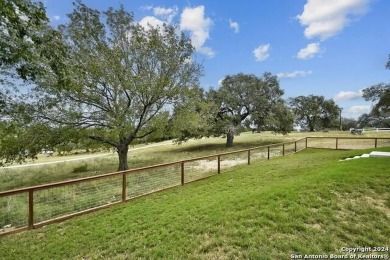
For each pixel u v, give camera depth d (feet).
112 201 26.40
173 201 24.26
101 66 44.37
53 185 20.48
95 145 50.55
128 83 45.11
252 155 63.10
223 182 31.71
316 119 212.02
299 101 210.79
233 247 13.52
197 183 33.12
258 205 18.28
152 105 51.11
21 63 17.57
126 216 20.65
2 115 36.09
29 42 16.76
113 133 44.88
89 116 47.19
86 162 66.64
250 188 25.68
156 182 34.81
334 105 207.00
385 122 194.59
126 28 48.03
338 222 15.52
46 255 15.15
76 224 20.21
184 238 14.99
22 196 28.91
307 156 49.88
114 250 14.74
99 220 20.48
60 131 43.93
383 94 80.53
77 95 43.86
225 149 91.09
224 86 100.94
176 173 40.65
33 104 41.83
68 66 20.27
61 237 17.78
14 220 22.13
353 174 22.99
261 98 95.61
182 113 53.36
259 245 13.43
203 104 60.85
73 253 15.05
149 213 20.72
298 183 22.17
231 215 17.15
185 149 100.78
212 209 18.98
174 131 54.19
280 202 18.40
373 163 26.94
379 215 16.30
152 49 48.96
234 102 96.22
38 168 58.65
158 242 14.97
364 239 13.78
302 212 16.51
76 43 44.91
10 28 15.44
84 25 45.68
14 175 50.55
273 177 30.58
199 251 13.51
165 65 50.47
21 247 16.56
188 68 53.26
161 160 69.56
